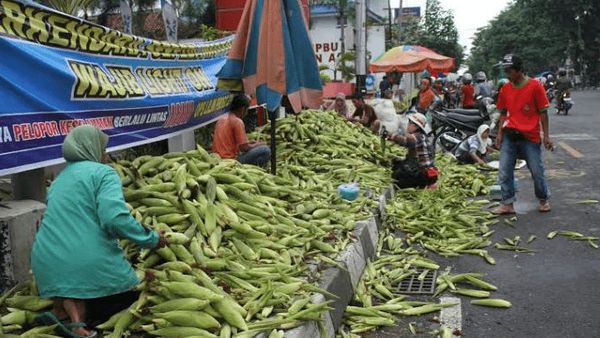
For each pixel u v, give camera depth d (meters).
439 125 14.07
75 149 3.74
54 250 3.59
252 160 7.73
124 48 6.14
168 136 7.21
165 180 5.27
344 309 4.86
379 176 8.96
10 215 4.35
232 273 4.34
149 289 3.88
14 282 4.35
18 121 4.34
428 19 56.16
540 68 70.69
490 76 77.31
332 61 27.22
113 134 5.76
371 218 6.77
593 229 7.25
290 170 7.83
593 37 51.34
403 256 6.45
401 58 20.38
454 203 8.52
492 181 10.04
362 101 12.68
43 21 4.81
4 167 4.20
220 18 12.98
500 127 8.13
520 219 7.86
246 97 7.86
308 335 3.89
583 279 5.63
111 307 3.88
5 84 4.27
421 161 9.21
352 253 5.54
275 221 5.41
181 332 3.59
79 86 5.12
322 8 29.89
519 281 5.67
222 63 9.39
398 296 5.42
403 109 20.19
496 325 4.73
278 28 6.84
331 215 6.14
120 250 3.77
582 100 34.03
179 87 7.47
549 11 50.78
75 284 3.58
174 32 9.20
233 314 3.73
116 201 3.55
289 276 4.49
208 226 4.75
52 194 3.69
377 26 34.50
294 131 9.38
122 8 9.26
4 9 4.39
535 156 7.93
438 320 4.86
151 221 4.69
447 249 6.68
